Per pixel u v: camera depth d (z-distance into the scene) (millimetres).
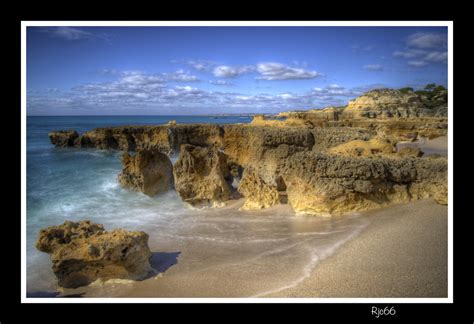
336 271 8016
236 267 9172
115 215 15117
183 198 16328
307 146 20172
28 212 15438
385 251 8648
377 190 12422
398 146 33469
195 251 10688
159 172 18672
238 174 22281
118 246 8516
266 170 19703
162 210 15836
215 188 16281
